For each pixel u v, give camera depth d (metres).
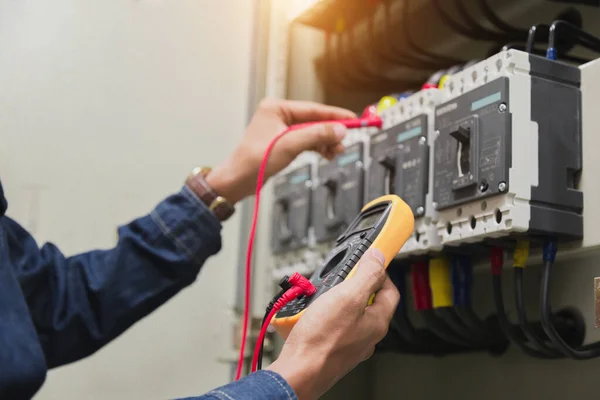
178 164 1.29
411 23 1.28
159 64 1.31
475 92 0.78
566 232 0.74
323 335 0.61
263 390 0.56
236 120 1.37
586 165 0.76
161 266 0.89
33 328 0.62
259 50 1.39
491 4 1.21
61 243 1.17
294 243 1.18
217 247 0.92
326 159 1.08
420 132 0.87
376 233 0.72
